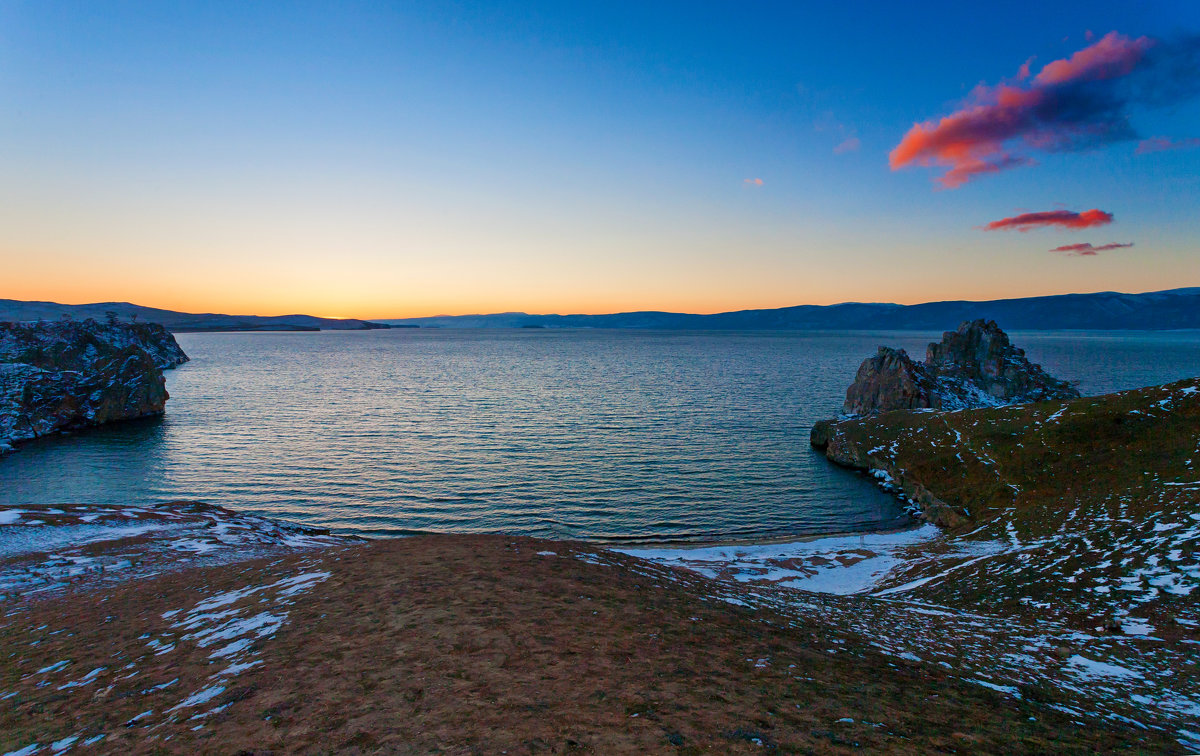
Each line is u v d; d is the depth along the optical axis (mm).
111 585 25469
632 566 24281
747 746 8992
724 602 20250
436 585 18125
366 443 88812
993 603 27578
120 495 63969
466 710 10133
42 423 96812
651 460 78125
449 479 69125
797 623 18688
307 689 11180
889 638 18547
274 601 18000
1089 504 40781
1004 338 118000
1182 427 48781
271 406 127500
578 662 12523
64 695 12414
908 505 58906
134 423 107562
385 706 10336
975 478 55250
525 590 17906
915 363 106375
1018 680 14945
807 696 11430
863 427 80500
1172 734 11906
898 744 9461
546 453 82062
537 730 9375
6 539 33156
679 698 10836
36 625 19281
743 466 75250
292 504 60344
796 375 193625
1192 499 34438
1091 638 20922
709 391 151000
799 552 44281
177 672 12984
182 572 26578
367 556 22938
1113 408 56906
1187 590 24000
